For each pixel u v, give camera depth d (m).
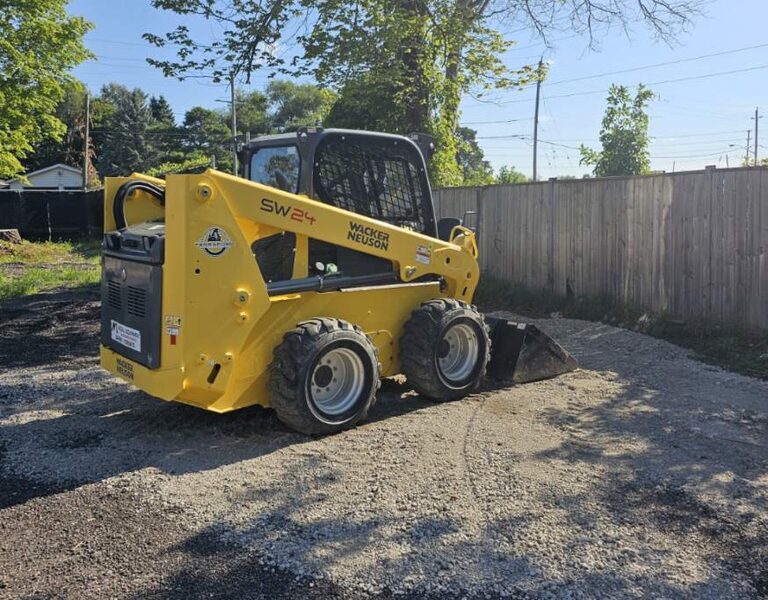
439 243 6.31
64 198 25.06
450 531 3.79
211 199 4.79
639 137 14.44
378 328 5.98
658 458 4.83
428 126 12.48
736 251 8.37
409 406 6.05
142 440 5.16
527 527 3.83
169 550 3.62
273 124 79.25
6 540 3.73
